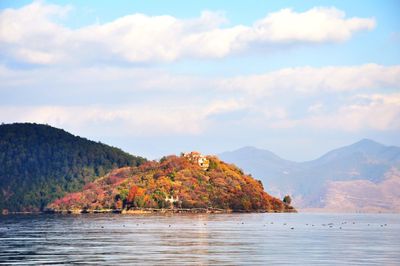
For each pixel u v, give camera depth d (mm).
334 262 145500
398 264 142500
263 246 182500
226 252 165000
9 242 193875
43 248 174000
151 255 157250
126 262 144125
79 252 163375
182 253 162125
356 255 158875
